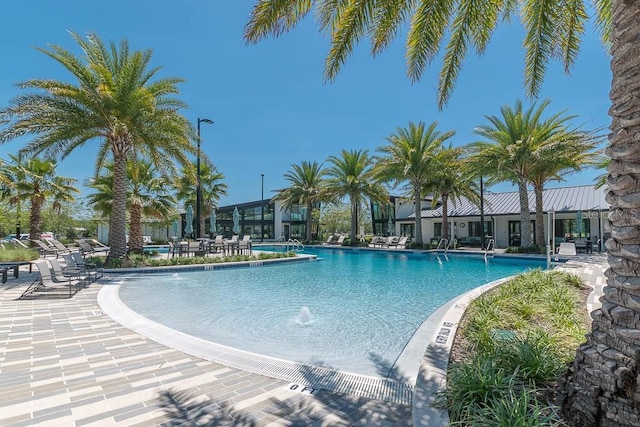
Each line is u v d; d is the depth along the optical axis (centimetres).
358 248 2583
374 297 910
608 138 239
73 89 1262
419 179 2398
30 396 330
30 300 757
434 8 540
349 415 302
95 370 392
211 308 783
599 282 905
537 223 2106
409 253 2261
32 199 2316
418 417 265
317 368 408
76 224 3759
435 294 955
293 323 666
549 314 564
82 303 727
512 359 332
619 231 220
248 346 539
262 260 1611
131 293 952
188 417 296
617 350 215
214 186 3397
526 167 1917
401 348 529
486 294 736
